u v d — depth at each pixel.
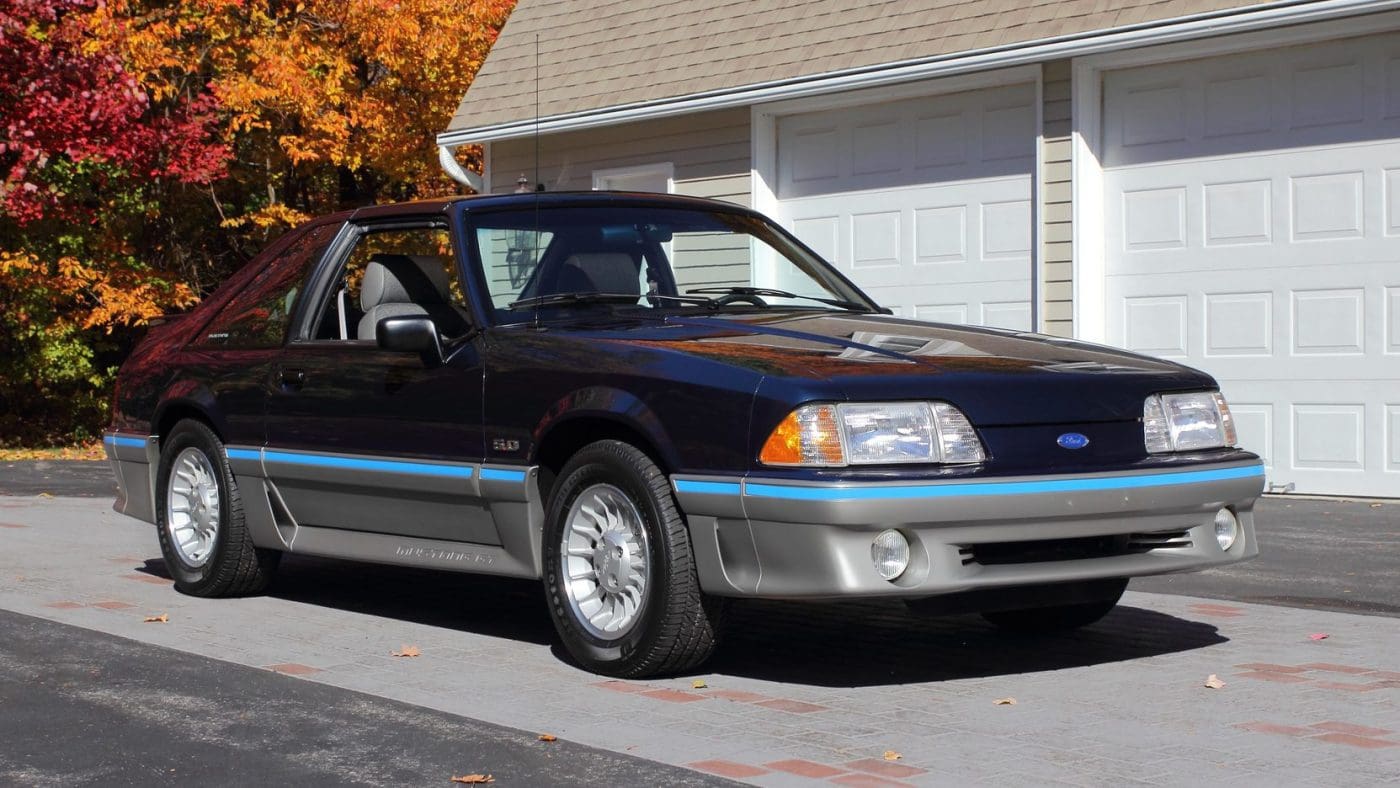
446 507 5.99
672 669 5.27
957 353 5.35
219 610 6.82
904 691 5.11
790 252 6.78
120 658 5.70
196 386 7.13
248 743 4.48
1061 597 5.44
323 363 6.48
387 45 20.34
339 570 8.11
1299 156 10.75
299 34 21.20
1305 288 10.76
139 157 18.83
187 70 21.23
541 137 16.23
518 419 5.62
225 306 7.32
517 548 5.71
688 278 6.44
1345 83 10.52
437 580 7.77
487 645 6.00
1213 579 7.41
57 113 17.36
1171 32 10.88
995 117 12.41
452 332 6.14
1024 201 12.24
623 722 4.70
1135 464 5.18
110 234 21.53
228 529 6.96
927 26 12.71
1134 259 11.61
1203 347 11.27
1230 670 5.39
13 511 10.66
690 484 5.04
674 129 14.90
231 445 6.92
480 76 16.98
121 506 7.73
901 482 4.80
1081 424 5.13
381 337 5.84
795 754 4.30
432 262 6.36
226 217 23.66
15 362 21.67
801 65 13.53
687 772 4.12
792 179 14.02
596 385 5.36
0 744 4.49
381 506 6.28
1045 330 11.99
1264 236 10.95
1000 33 12.04
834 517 4.75
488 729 4.61
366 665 5.60
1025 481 4.93
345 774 4.15
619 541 5.31
